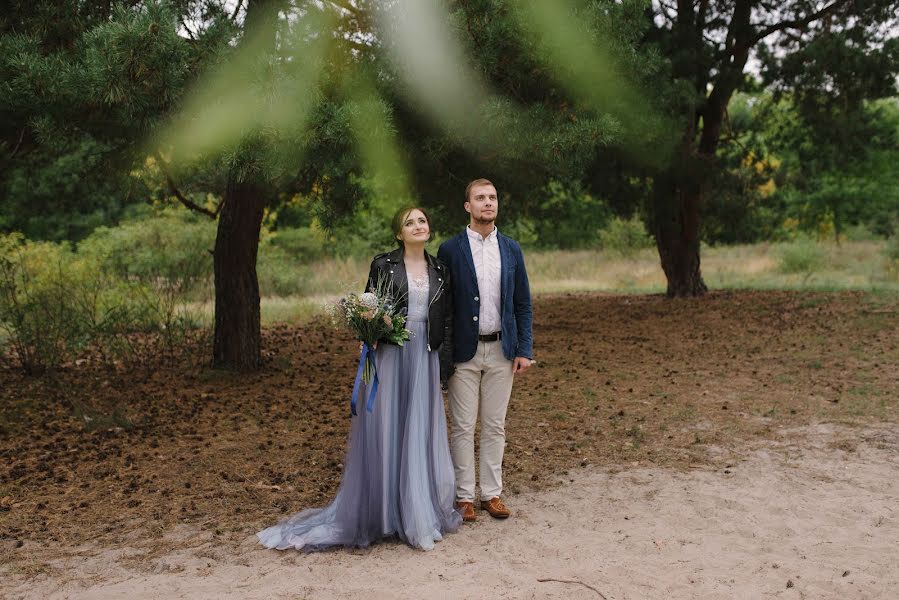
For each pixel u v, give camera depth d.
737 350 9.97
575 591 3.42
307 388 8.02
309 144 5.42
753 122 15.98
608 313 14.26
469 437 4.36
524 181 9.66
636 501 4.67
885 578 3.52
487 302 4.25
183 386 8.09
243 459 5.57
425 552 3.92
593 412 6.87
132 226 17.02
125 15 4.72
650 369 8.87
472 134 7.07
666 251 16.16
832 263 22.95
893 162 24.81
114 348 9.20
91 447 5.92
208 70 5.21
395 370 4.08
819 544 3.96
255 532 4.24
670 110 9.55
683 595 3.38
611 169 13.63
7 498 4.79
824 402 7.07
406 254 4.20
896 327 10.93
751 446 5.80
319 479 5.13
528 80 6.93
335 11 6.68
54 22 5.85
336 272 20.55
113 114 5.76
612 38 6.56
